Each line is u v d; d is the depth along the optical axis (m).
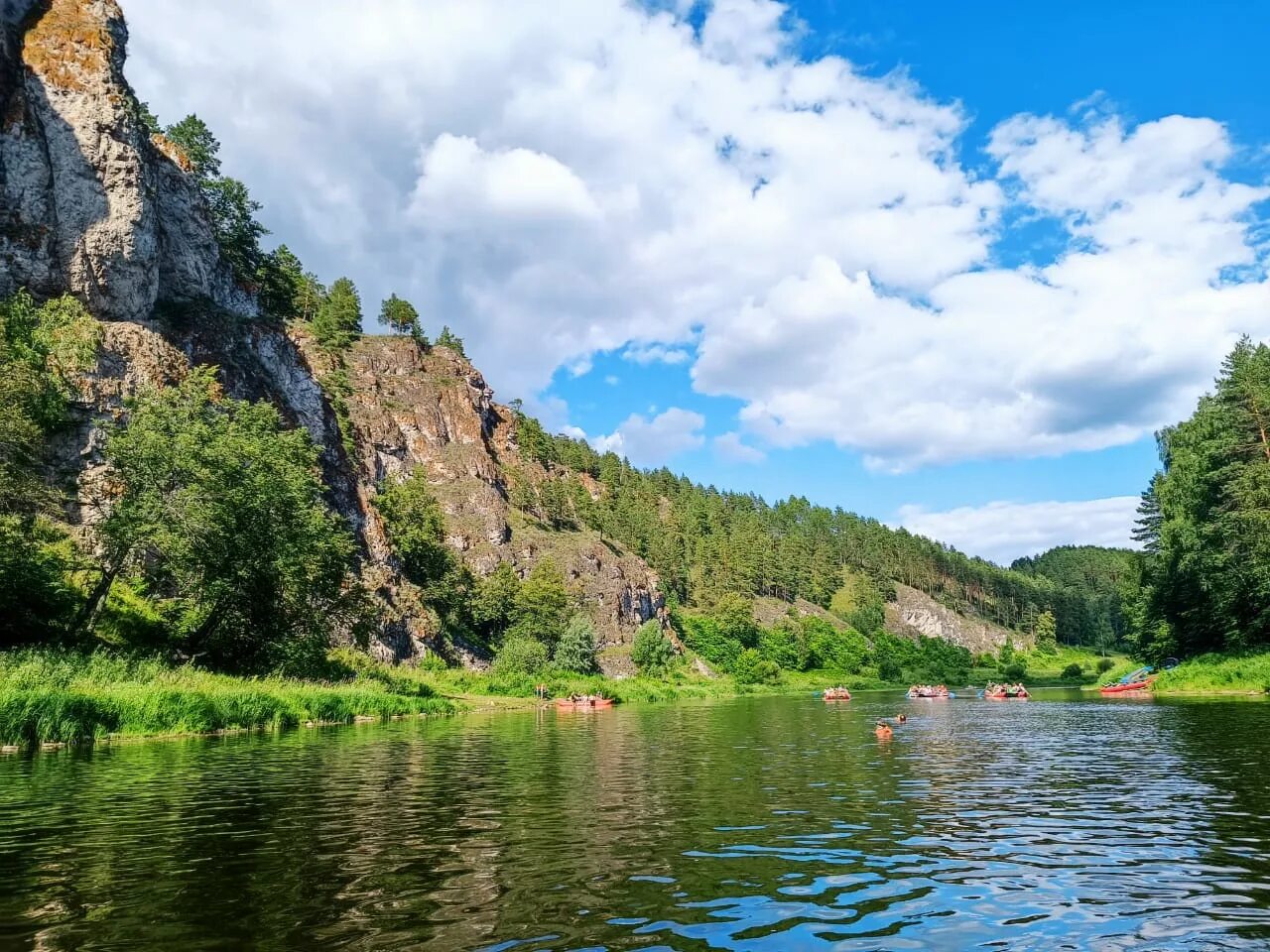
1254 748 26.44
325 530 59.19
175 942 8.42
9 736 26.41
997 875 11.37
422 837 13.74
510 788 19.55
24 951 8.14
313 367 151.25
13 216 61.31
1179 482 83.75
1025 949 8.40
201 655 49.69
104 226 65.56
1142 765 23.44
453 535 147.62
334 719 43.59
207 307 82.44
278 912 9.46
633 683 105.38
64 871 11.37
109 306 66.56
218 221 107.00
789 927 9.02
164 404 48.81
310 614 56.84
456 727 41.81
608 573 160.75
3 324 54.06
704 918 9.33
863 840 13.63
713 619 184.00
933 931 8.94
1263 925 9.16
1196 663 69.44
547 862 12.03
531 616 120.44
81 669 35.12
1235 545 63.62
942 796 18.38
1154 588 81.12
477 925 9.02
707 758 27.02
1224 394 69.00
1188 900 10.11
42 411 53.72
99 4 71.69
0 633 39.75
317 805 16.83
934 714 54.97
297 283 182.75
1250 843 13.19
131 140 68.44
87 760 23.67
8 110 62.12
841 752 29.03
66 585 45.97
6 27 64.56
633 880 11.05
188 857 12.21
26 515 44.22
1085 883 10.95
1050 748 29.14
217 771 21.92
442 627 106.44
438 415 180.00
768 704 77.94
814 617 198.00
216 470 46.75
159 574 48.53
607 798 18.05
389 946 8.32
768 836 13.95
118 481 47.00
